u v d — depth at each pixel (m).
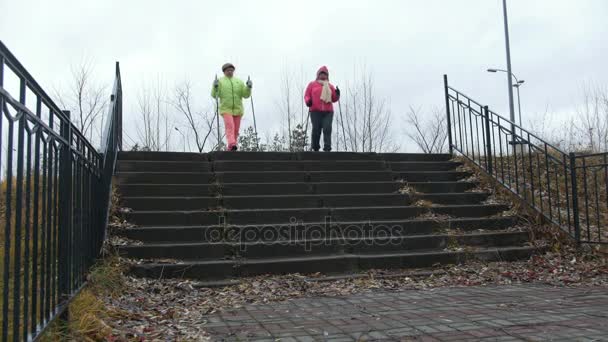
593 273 5.27
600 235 6.14
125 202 6.04
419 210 6.64
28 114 2.31
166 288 4.68
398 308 4.04
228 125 8.38
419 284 5.05
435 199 7.06
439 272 5.44
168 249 5.30
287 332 3.38
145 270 4.94
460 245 6.03
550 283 4.98
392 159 8.25
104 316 3.48
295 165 7.48
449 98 8.95
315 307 4.14
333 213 6.36
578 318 3.59
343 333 3.34
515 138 7.21
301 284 4.96
